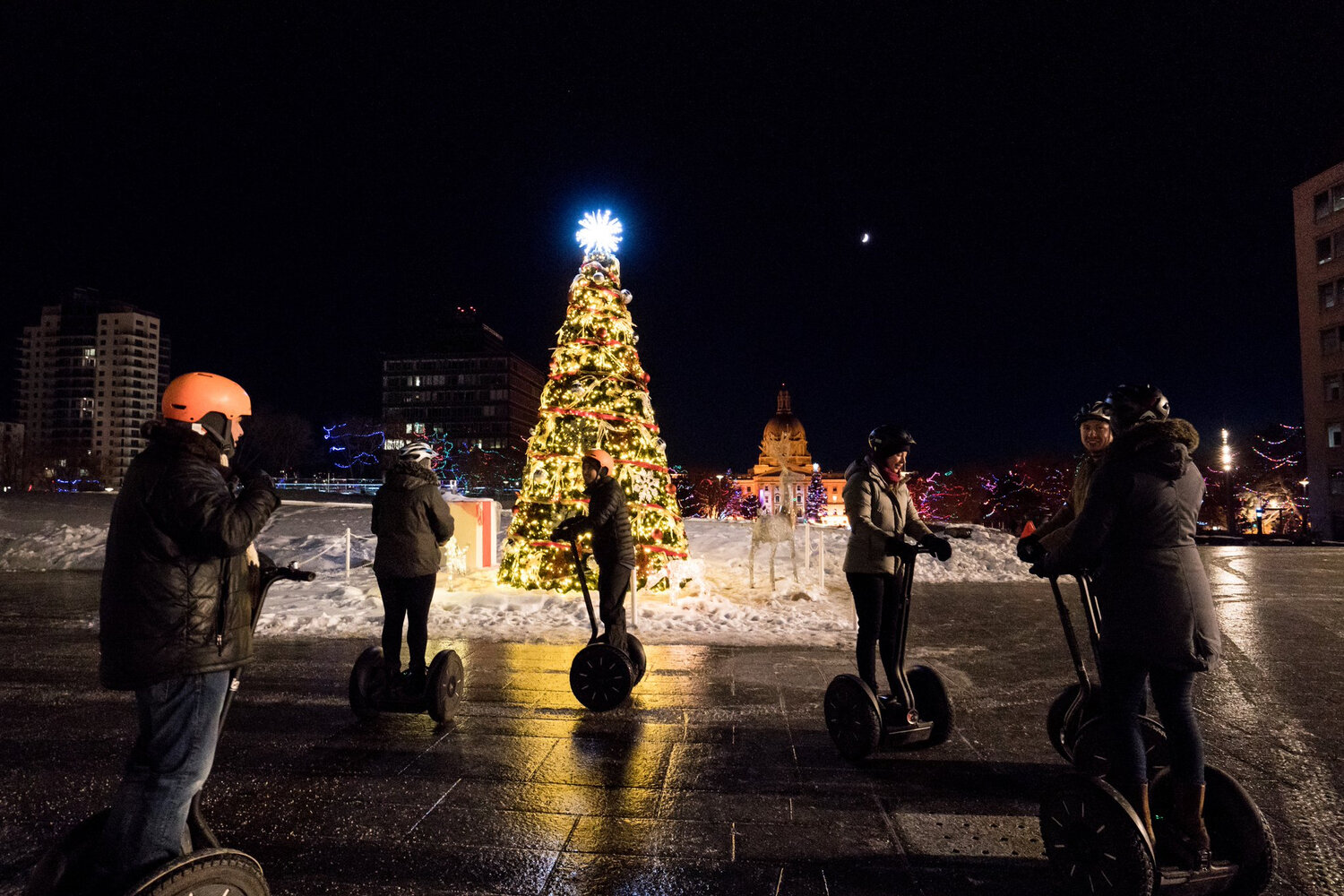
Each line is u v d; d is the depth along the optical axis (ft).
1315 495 159.94
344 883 9.95
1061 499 195.52
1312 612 32.27
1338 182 155.12
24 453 284.82
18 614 31.09
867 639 14.52
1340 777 13.96
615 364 36.47
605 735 15.99
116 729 16.25
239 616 8.37
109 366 540.52
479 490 268.62
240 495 8.14
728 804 12.48
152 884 7.04
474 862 10.52
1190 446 9.28
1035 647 25.71
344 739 15.65
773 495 40.29
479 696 18.95
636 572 33.45
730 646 25.27
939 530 55.42
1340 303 155.12
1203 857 9.12
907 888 9.87
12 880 10.06
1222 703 18.71
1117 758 9.37
